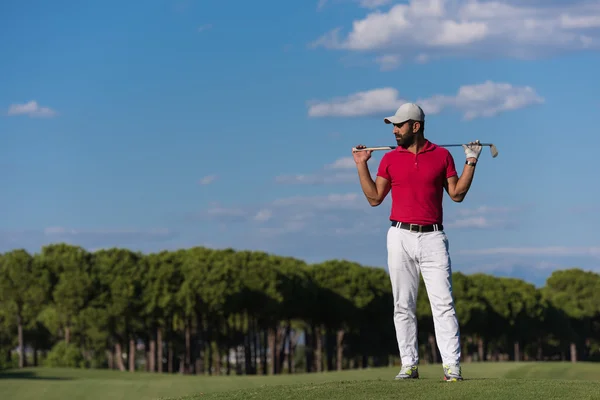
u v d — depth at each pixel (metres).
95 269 69.75
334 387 9.84
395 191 9.88
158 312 68.88
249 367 76.31
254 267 71.69
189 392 36.12
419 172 9.65
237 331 86.75
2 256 72.94
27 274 70.75
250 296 71.00
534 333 106.12
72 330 74.62
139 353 106.56
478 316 89.56
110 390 38.06
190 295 67.62
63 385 40.44
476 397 8.70
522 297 99.25
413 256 9.80
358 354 90.62
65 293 68.44
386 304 82.56
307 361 91.06
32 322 82.62
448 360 9.80
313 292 77.00
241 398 9.82
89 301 69.38
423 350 102.06
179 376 57.81
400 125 9.66
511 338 101.25
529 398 8.62
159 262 70.75
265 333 86.62
